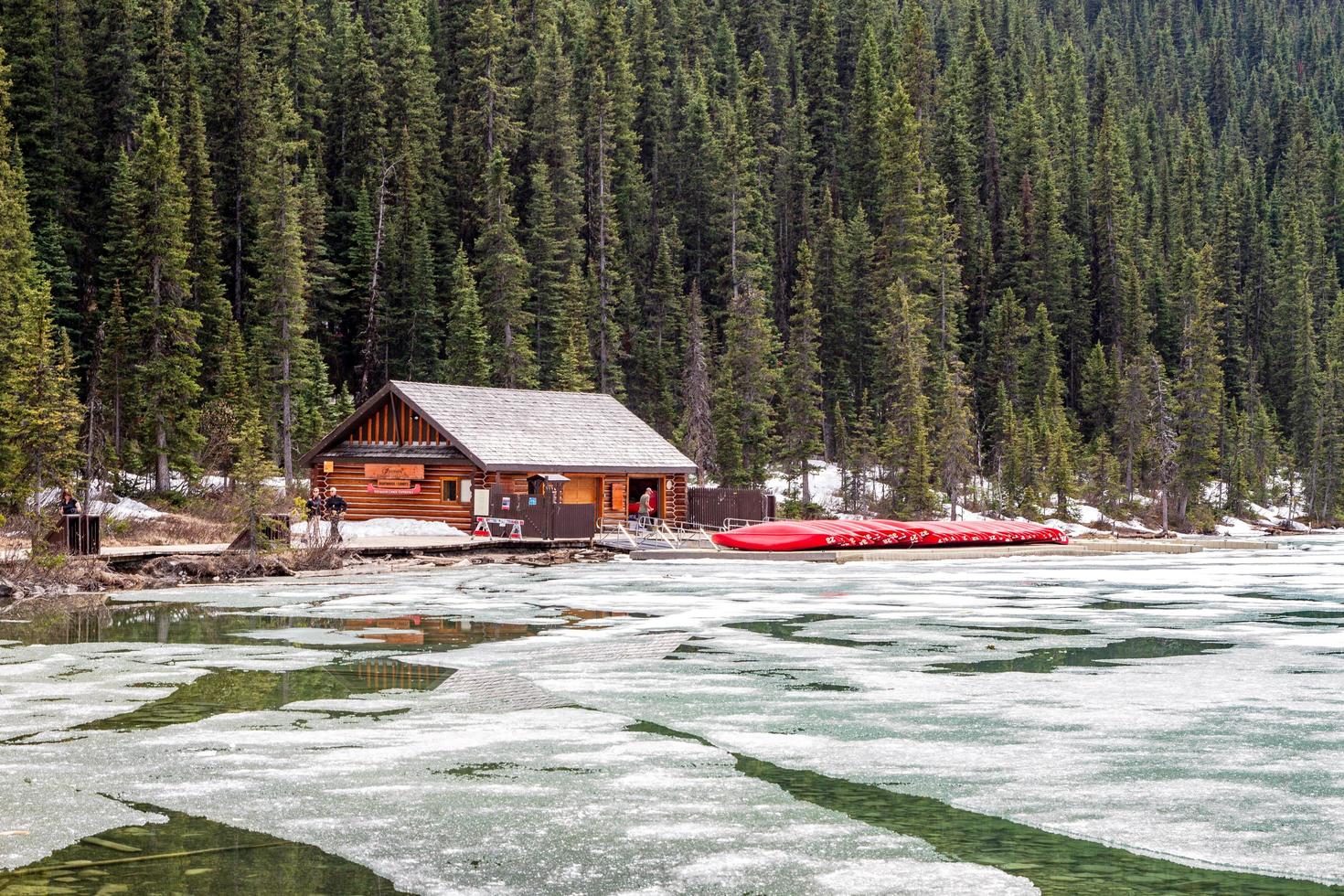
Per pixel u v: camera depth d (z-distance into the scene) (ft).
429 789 28.91
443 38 392.27
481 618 66.59
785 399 254.88
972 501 277.23
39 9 254.06
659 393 299.99
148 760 31.78
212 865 23.11
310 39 366.63
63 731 35.35
